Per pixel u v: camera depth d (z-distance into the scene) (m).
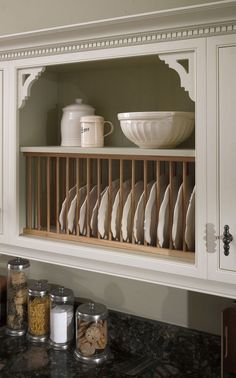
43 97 1.58
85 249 1.29
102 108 1.58
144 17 1.08
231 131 1.04
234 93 1.03
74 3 1.65
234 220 1.05
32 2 1.75
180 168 1.43
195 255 1.11
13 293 1.65
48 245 1.36
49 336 1.59
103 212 1.29
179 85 1.43
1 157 1.44
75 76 1.63
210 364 1.39
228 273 1.06
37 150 1.39
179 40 1.09
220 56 1.04
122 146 1.55
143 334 1.52
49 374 1.34
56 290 1.59
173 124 1.15
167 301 1.50
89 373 1.36
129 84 1.52
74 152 1.32
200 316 1.44
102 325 1.45
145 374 1.37
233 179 1.04
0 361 1.42
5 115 1.42
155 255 1.20
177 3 1.45
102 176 1.58
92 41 1.22
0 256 1.87
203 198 1.09
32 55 1.34
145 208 1.22
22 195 1.45
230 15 1.00
